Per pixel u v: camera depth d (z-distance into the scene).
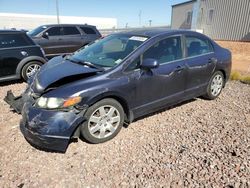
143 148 3.55
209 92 5.32
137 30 4.77
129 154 3.41
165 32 4.41
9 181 2.90
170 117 4.59
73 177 2.96
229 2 22.44
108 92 3.50
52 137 3.19
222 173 3.00
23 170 3.08
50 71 3.80
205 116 4.67
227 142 3.72
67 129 3.21
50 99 3.24
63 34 11.02
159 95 4.23
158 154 3.40
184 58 4.54
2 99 5.56
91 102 3.38
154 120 4.45
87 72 3.52
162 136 3.88
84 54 4.51
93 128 3.55
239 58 14.17
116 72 3.67
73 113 3.26
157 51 4.14
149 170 3.07
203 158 3.30
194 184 2.83
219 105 5.25
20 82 7.15
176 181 2.88
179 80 4.46
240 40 21.80
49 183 2.87
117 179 2.93
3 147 3.57
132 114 3.95
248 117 4.65
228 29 22.94
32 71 7.05
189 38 4.73
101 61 4.03
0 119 4.48
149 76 3.96
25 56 6.88
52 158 3.32
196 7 26.42
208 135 3.93
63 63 4.18
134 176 2.97
